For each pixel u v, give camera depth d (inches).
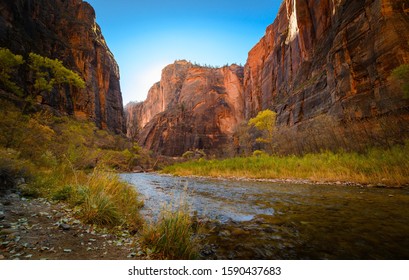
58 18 2209.6
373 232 148.7
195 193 346.0
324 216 191.8
